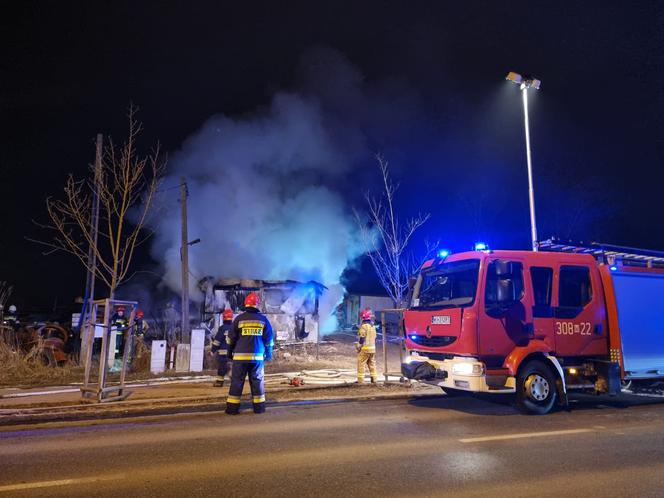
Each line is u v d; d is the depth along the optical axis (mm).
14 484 4625
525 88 15039
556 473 5035
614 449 5988
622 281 9453
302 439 6375
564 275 8898
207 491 4461
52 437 6492
